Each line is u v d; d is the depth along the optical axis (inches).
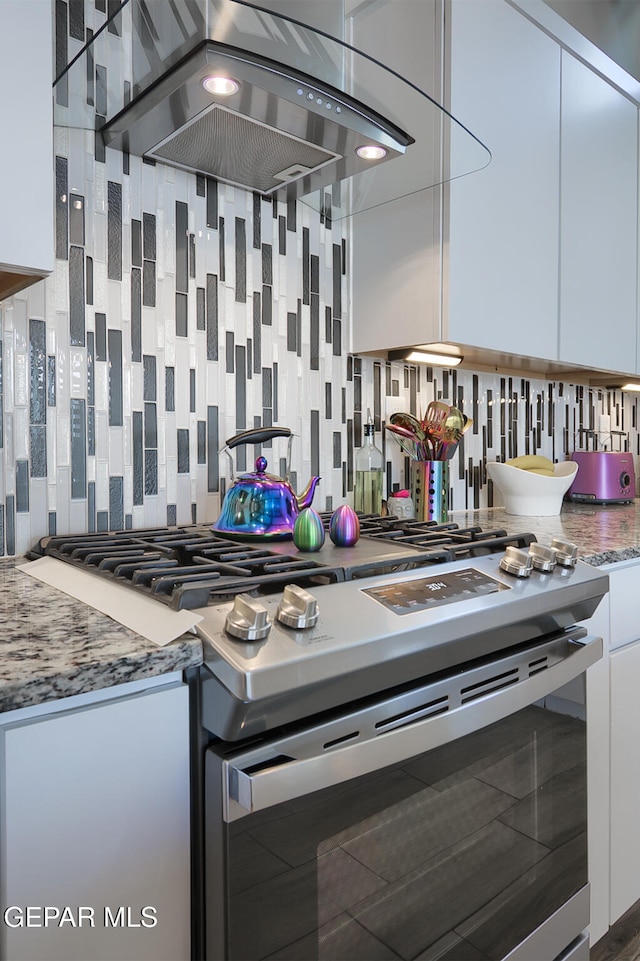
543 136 66.8
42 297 47.1
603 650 50.0
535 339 66.8
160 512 53.8
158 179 52.9
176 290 54.2
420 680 34.9
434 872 36.5
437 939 36.7
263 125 45.8
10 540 46.3
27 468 46.9
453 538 48.9
